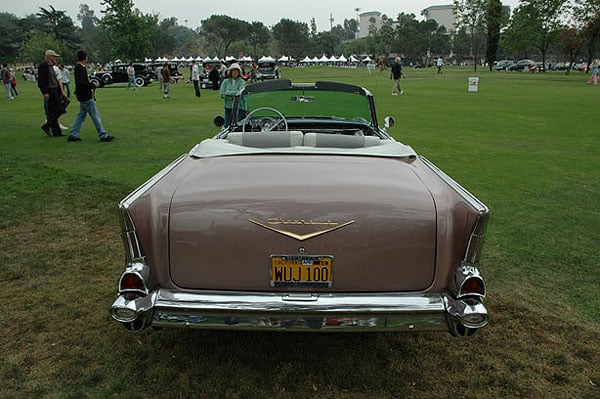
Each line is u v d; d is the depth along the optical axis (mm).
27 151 8141
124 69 30844
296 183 2531
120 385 2574
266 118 4855
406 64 113750
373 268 2402
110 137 9297
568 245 4508
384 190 2494
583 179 6789
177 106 16688
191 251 2406
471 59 122688
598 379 2672
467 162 7723
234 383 2619
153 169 6957
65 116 13344
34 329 3062
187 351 2898
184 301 2373
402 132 10633
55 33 109500
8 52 95562
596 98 19469
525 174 7016
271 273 2404
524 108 15766
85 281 3719
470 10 61375
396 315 2344
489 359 2854
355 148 3217
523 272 3957
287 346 2984
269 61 36500
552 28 52219
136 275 2367
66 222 4902
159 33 119750
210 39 126875
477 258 2383
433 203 2449
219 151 3051
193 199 2445
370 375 2713
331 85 4637
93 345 2922
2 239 4457
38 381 2582
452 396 2549
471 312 2291
